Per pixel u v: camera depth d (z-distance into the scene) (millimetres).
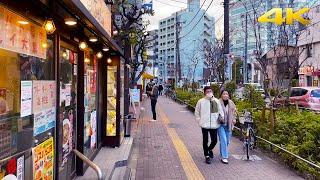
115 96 10430
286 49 16250
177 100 37906
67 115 6207
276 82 17719
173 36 65875
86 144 7824
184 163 9422
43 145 4656
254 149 11062
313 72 32344
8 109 3719
